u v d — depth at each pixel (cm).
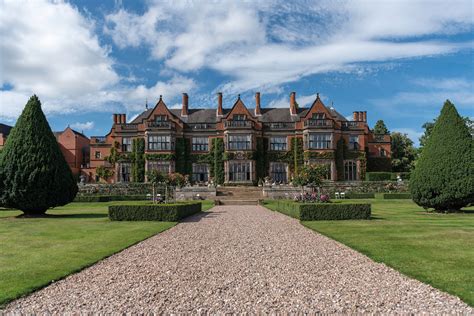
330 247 1239
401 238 1362
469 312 633
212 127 5759
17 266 971
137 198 4528
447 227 1648
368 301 688
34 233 1592
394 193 4478
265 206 3578
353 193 4644
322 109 5628
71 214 2584
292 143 5712
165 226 1850
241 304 675
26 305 682
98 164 6119
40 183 2375
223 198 4509
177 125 5738
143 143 5703
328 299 700
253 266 974
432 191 2359
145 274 894
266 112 6116
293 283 809
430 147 2416
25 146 2398
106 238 1447
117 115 6225
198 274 891
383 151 6034
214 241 1395
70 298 718
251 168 5528
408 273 876
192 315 625
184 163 5703
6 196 2359
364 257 1070
